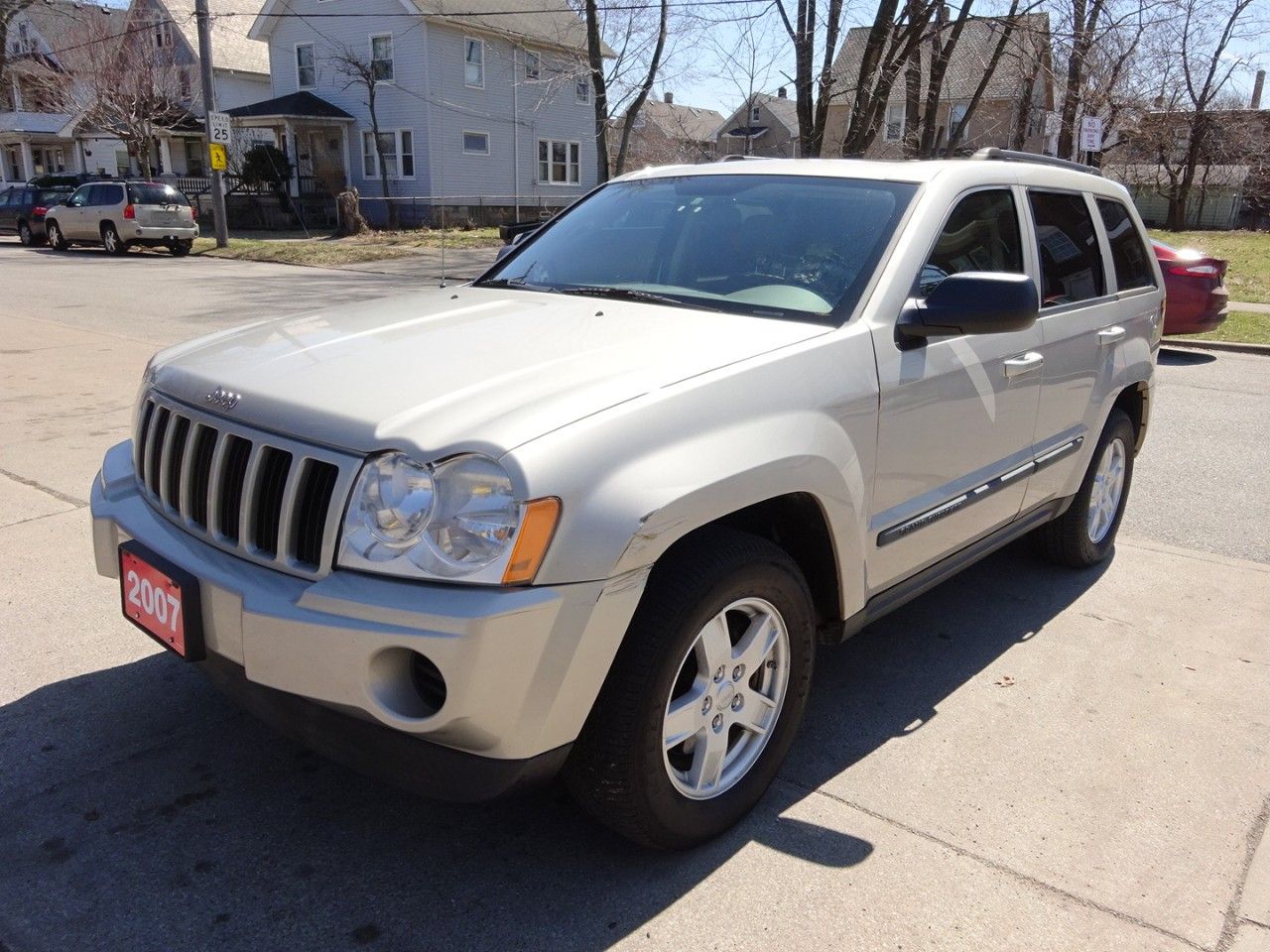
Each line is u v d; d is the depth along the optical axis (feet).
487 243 89.51
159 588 8.23
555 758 7.45
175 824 8.98
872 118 60.49
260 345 9.52
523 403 7.51
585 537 7.07
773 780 9.86
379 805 9.34
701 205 12.01
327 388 8.03
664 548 7.48
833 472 8.96
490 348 8.86
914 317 10.00
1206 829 9.29
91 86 116.37
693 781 8.61
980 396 11.16
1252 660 12.76
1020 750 10.59
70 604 13.24
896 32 60.59
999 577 15.55
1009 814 9.46
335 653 7.07
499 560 6.87
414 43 106.83
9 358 29.55
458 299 11.24
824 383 9.05
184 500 8.46
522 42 115.96
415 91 108.37
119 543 9.05
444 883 8.33
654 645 7.64
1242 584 15.35
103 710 10.81
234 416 8.11
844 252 10.48
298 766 9.92
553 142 126.11
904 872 8.61
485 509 6.94
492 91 115.55
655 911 8.05
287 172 113.39
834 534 9.18
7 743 10.14
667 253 11.54
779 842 8.98
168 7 126.31
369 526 7.18
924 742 10.73
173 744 10.22
